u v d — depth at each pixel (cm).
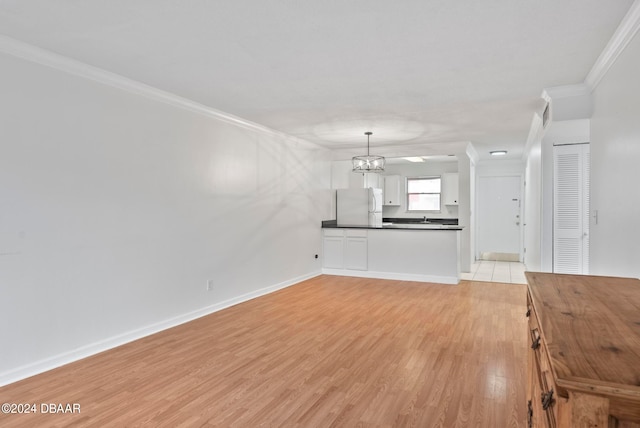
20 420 230
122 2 224
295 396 261
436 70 332
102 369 304
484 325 415
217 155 478
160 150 402
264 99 423
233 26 253
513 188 929
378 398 258
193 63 319
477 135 629
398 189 1032
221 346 354
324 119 514
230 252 498
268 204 574
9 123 282
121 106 362
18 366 286
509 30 257
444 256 643
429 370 301
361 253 704
